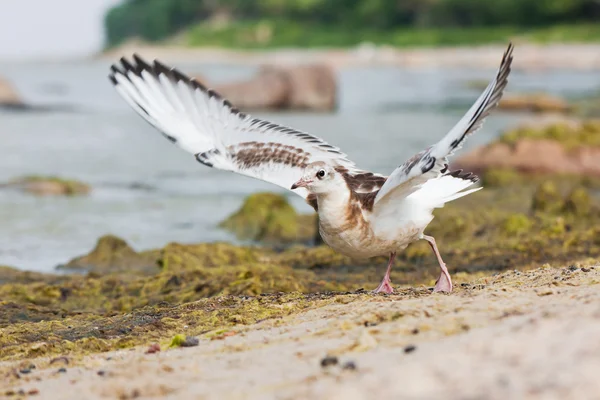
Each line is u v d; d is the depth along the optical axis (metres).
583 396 5.39
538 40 118.44
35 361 8.46
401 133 36.78
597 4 123.81
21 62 133.38
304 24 149.62
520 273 11.04
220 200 23.25
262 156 9.52
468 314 7.80
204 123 9.64
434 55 115.38
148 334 9.73
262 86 47.28
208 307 10.77
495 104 7.78
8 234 19.19
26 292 13.27
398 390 5.82
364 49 123.00
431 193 9.48
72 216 21.03
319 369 6.74
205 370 7.23
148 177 26.62
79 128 38.03
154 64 9.65
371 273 14.41
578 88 62.19
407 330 7.54
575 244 15.79
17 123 39.34
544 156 25.16
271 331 8.61
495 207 20.42
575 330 6.43
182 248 15.55
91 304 12.99
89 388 7.06
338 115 44.72
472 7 130.00
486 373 5.87
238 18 161.50
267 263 14.82
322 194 9.33
